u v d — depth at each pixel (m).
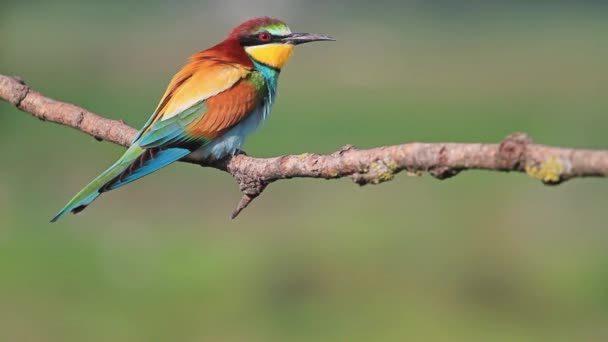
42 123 20.25
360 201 16.11
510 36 40.34
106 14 44.47
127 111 23.11
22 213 15.16
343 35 39.62
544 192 15.98
